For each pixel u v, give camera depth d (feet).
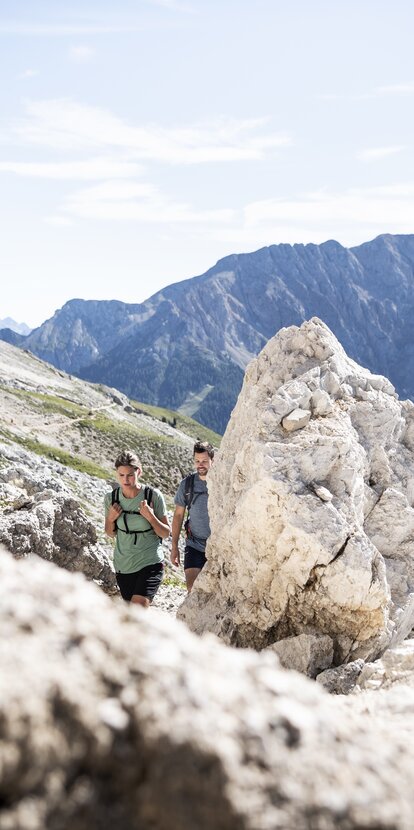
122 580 31.55
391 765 10.83
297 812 9.16
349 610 27.35
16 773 8.81
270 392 34.35
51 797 8.84
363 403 33.47
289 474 28.19
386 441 33.73
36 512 45.88
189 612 32.27
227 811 8.98
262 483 27.86
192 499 36.76
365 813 9.43
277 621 29.17
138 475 31.09
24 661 9.75
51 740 9.12
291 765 9.66
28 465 179.83
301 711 10.67
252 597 29.89
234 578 30.83
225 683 10.57
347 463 28.99
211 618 31.40
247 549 29.40
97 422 491.72
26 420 437.17
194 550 36.70
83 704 9.55
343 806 9.39
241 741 9.70
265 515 28.04
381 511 31.99
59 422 455.22
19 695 9.26
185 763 9.26
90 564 48.24
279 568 28.40
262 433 30.30
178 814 9.02
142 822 9.07
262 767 9.51
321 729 10.55
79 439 431.84
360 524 29.63
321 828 9.09
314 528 26.96
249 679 11.16
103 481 205.46
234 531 29.63
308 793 9.40
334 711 12.51
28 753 8.93
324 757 10.02
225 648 12.65
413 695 17.94
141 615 12.12
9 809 8.65
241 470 30.60
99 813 9.00
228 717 9.91
